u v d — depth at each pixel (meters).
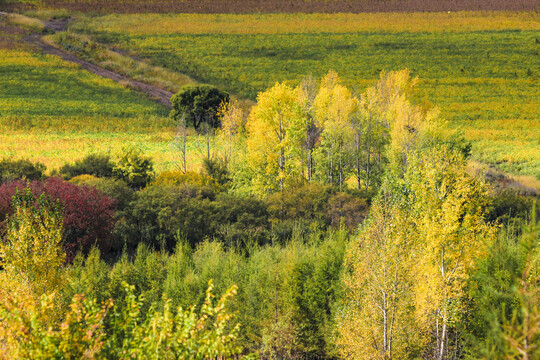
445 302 22.11
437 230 22.47
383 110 67.62
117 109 123.38
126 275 29.97
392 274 20.48
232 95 136.25
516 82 145.12
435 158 24.50
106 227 40.03
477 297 22.00
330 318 28.14
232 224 43.88
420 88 142.50
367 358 20.61
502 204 46.75
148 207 43.50
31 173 56.88
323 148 56.84
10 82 135.75
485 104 129.12
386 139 60.72
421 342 22.11
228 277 30.86
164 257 38.19
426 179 24.02
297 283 28.89
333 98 58.81
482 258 22.55
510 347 8.05
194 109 107.94
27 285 19.50
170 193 46.06
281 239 43.00
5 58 149.50
